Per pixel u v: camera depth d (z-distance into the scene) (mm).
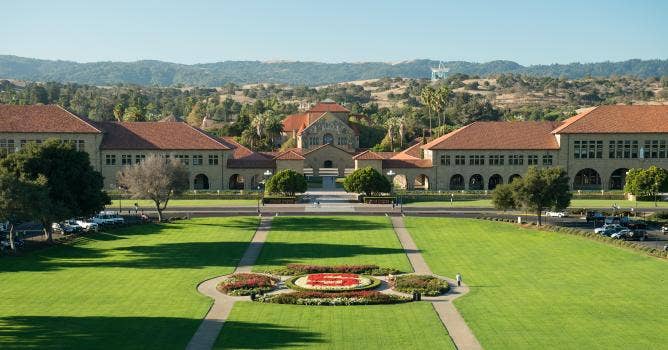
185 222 120938
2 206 88438
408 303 68438
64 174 104125
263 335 56969
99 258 90500
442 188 177375
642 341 55406
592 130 175250
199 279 78625
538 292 72562
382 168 176750
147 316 62750
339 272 82875
